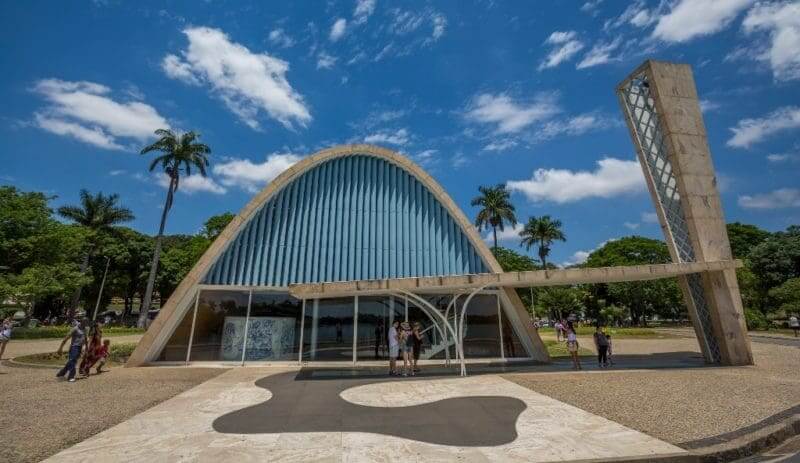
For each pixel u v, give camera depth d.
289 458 5.91
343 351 17.69
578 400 9.62
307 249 18.95
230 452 6.16
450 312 18.58
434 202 20.33
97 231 51.19
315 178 20.22
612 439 6.64
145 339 16.62
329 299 18.31
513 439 6.69
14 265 36.09
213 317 17.53
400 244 19.52
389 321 18.19
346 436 6.95
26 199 37.62
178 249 60.19
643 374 13.59
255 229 18.94
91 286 54.16
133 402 9.78
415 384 12.15
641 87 19.23
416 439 6.76
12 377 13.50
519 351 18.80
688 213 17.06
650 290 55.56
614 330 43.41
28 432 7.24
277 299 18.20
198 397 10.39
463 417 8.14
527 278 13.90
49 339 30.36
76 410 8.96
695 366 15.68
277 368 16.45
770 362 16.50
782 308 40.22
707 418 7.84
